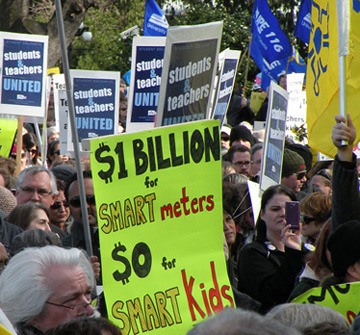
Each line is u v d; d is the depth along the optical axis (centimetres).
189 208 1125
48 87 2675
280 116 1755
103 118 2258
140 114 2236
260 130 2684
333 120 1392
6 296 918
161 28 3177
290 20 5641
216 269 1118
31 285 914
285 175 1928
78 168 1267
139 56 2227
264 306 1307
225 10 5944
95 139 1112
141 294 1098
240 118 3266
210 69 1314
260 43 3200
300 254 1286
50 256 929
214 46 1309
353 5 1402
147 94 2233
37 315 918
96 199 1105
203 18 5697
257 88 3772
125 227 1108
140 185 1118
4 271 930
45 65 2256
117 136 1116
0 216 1419
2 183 1808
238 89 3641
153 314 1099
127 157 1117
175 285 1109
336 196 1202
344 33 1317
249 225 1593
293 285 1287
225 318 556
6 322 685
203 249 1123
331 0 1354
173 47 1268
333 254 1104
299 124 2792
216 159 1134
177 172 1127
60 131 2298
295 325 833
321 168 2203
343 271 1098
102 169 1110
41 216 1462
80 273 930
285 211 1300
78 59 6962
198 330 555
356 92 1392
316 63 1408
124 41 6462
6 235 1406
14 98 2245
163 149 1127
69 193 1459
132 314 1093
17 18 4991
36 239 1216
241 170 2108
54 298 918
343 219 1192
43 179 1653
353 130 1216
